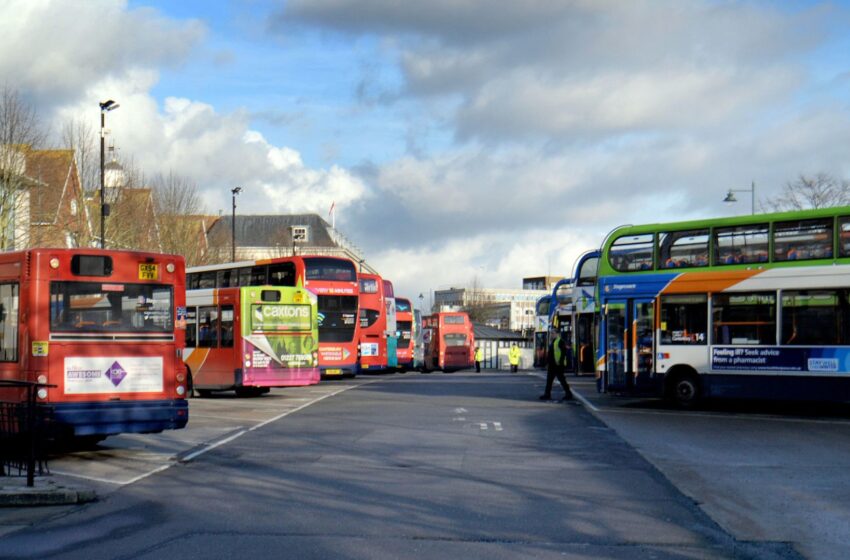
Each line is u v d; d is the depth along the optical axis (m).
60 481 11.34
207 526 8.61
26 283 13.34
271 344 27.34
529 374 51.22
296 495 10.36
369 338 44.03
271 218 118.56
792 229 20.56
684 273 22.03
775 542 7.96
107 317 13.73
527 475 11.85
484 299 164.00
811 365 19.98
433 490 10.67
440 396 28.06
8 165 36.09
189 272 37.84
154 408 13.93
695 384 21.77
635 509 9.48
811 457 13.61
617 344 23.05
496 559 7.26
